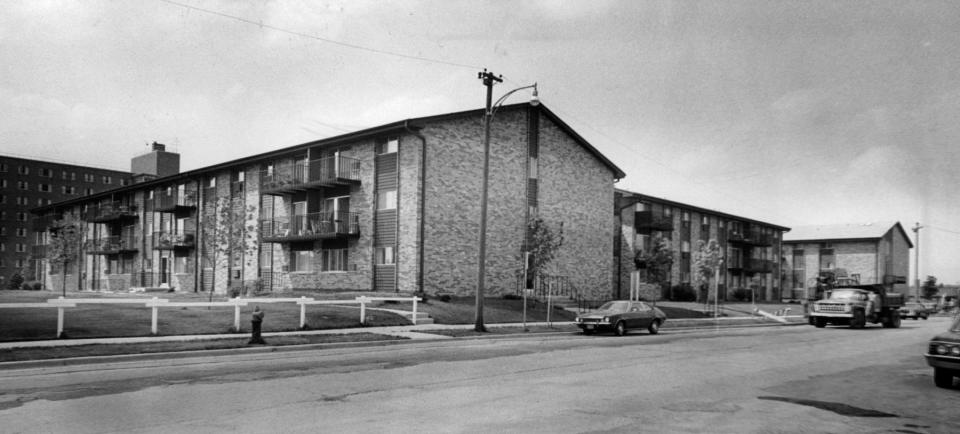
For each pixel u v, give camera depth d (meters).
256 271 40.22
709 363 14.89
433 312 25.92
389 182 32.50
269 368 12.83
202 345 15.41
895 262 76.62
